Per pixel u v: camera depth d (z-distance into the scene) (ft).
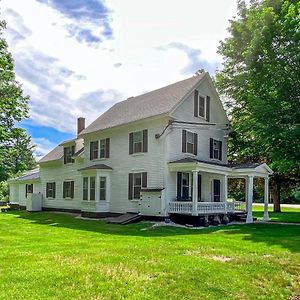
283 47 66.80
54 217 78.38
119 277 22.30
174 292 20.57
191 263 26.25
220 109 82.84
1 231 50.75
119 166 75.61
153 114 67.56
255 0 86.79
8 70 79.15
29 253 29.99
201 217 61.00
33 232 49.34
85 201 78.48
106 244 35.58
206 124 74.38
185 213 61.87
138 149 71.46
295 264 28.37
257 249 34.35
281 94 65.82
